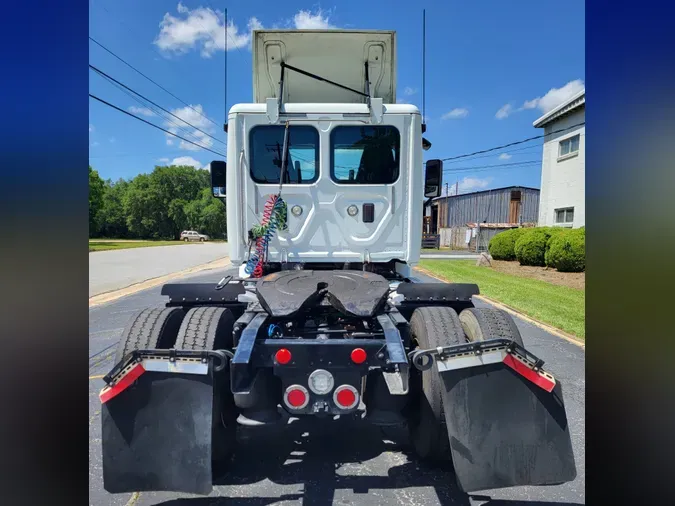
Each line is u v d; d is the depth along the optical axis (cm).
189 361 245
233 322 311
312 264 432
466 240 3128
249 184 416
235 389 240
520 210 3544
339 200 416
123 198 8950
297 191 413
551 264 1438
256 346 252
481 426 245
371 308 282
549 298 964
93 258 2247
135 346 274
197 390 245
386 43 476
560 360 539
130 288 1177
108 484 243
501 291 1062
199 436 242
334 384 250
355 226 418
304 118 409
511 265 1658
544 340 629
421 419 294
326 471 305
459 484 243
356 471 305
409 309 364
